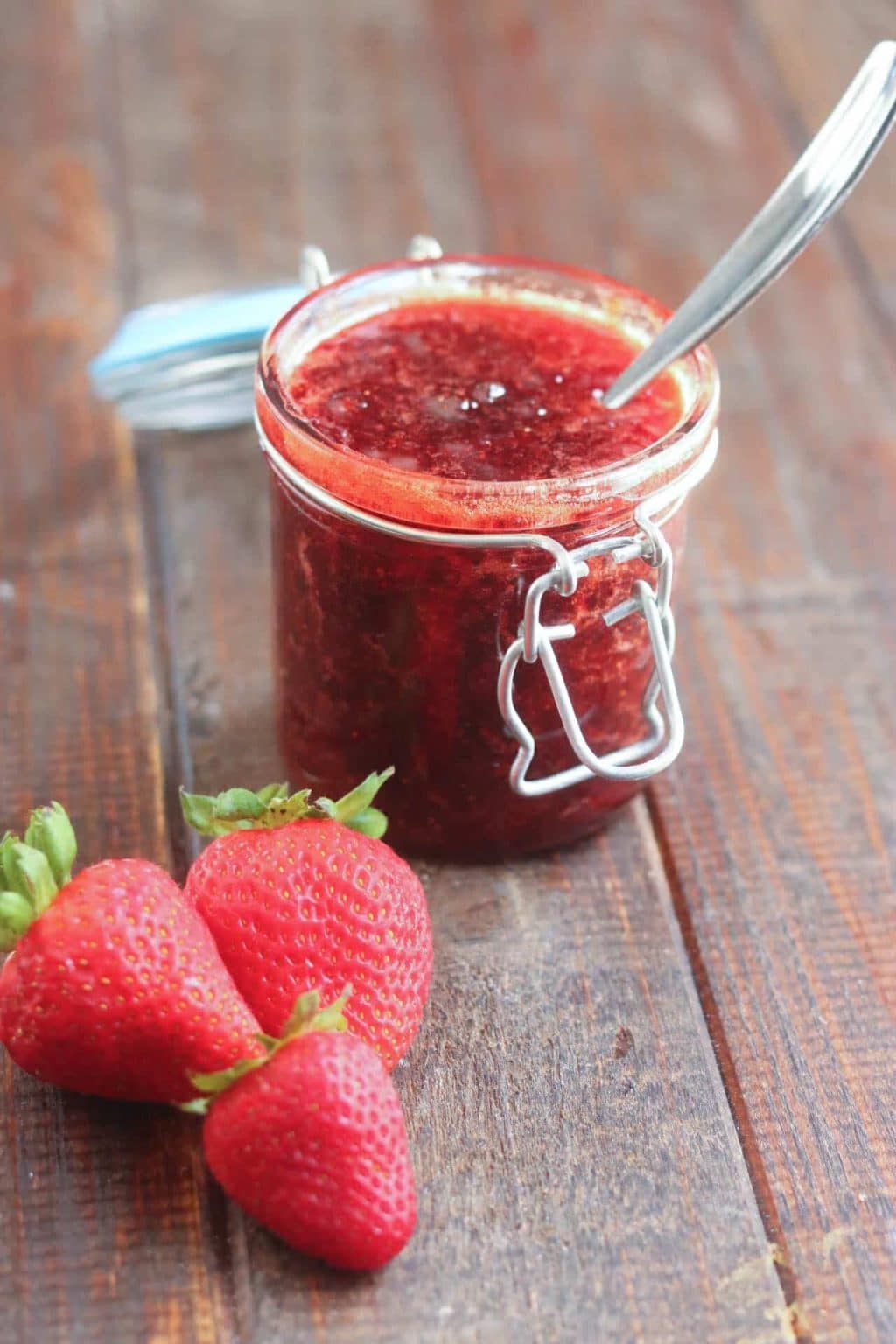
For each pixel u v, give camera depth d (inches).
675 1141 17.0
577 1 30.8
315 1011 15.7
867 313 24.8
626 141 27.5
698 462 17.5
